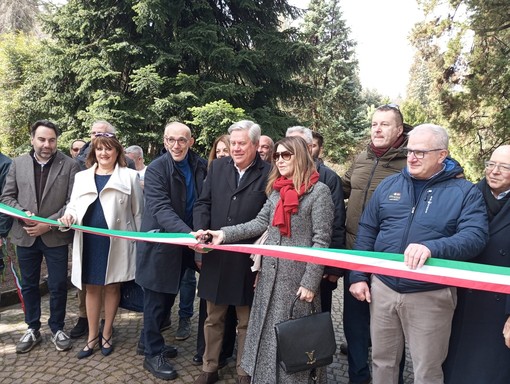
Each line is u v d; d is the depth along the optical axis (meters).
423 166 2.03
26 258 3.27
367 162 2.88
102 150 3.16
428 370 1.99
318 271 2.25
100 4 10.32
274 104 12.67
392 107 2.74
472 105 10.60
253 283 2.72
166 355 3.26
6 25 17.80
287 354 2.08
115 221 3.15
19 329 3.74
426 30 12.03
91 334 3.27
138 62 10.33
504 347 2.15
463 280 1.77
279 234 2.38
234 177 2.77
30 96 11.78
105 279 3.08
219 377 2.99
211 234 2.49
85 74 10.27
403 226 2.08
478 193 2.01
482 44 10.62
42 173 3.31
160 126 10.48
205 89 10.28
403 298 2.01
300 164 2.34
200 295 2.73
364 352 2.89
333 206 2.40
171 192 2.96
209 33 10.15
